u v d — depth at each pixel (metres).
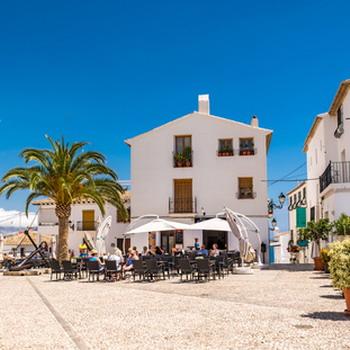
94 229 40.94
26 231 27.97
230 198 31.83
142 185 33.00
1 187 25.16
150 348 7.09
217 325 8.67
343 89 23.91
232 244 31.33
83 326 8.98
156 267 18.05
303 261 37.62
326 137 27.72
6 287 17.45
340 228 19.28
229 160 32.16
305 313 9.67
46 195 26.48
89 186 26.27
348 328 8.09
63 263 20.11
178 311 10.38
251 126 32.25
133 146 33.50
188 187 32.72
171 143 33.00
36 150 25.69
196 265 17.95
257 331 8.05
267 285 15.32
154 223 23.05
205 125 32.75
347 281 9.15
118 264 19.22
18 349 7.24
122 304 11.80
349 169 23.73
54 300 13.03
